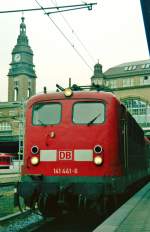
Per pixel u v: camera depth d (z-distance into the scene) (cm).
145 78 7931
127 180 1329
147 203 1239
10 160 6588
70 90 1189
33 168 1171
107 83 8300
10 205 1684
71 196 1132
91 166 1133
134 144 1599
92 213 1366
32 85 13438
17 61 13112
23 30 13400
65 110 1184
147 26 1405
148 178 3023
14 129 8594
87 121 1163
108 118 1156
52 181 1146
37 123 1197
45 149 1171
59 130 1173
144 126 7700
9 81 13125
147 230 791
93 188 1095
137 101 7944
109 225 837
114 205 1235
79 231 1098
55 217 1295
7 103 8694
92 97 1177
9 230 1087
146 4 1304
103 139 1145
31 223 1207
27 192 1148
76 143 1154
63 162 1151
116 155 1156
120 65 8469
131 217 962
